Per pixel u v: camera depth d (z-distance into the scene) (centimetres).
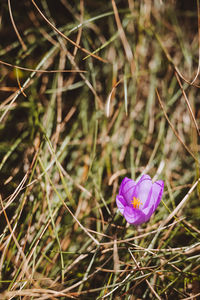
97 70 65
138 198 47
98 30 65
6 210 54
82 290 49
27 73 61
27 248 52
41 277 50
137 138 63
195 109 65
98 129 62
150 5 66
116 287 46
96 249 48
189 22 68
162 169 58
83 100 63
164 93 65
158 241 52
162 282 50
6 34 65
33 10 65
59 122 59
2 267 50
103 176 60
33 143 58
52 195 55
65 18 67
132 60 62
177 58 67
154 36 66
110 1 66
